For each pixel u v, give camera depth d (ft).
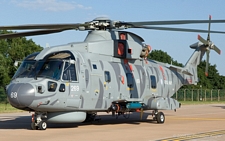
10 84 53.21
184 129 56.59
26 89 50.88
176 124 65.36
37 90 51.47
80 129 55.57
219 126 61.57
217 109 116.37
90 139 44.09
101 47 61.41
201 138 45.80
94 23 60.70
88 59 58.75
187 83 82.84
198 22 50.57
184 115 89.71
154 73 72.23
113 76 61.98
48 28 52.49
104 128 57.52
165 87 75.25
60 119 55.06
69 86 54.34
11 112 98.78
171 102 69.31
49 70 53.67
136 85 66.64
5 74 157.07
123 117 81.25
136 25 55.21
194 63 84.69
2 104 135.54
